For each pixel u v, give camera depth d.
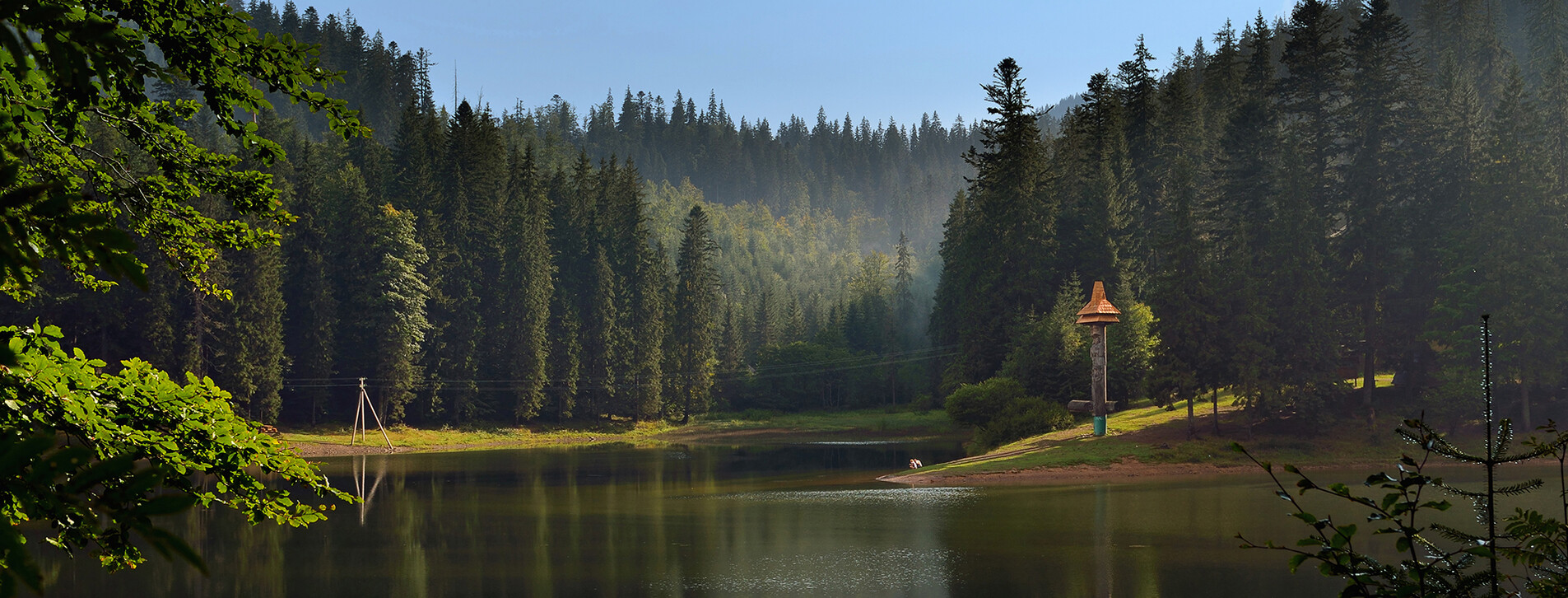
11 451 1.70
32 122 4.05
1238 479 39.34
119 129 5.29
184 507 1.90
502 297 92.19
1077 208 76.56
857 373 129.75
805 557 23.03
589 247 104.19
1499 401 50.00
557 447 80.00
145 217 5.90
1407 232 57.00
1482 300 47.62
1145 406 61.47
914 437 88.50
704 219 112.56
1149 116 83.69
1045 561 21.88
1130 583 19.28
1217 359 47.72
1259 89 83.88
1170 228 75.44
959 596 18.50
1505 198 48.84
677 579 20.59
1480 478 35.16
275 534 27.53
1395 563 18.67
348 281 84.19
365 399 83.88
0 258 1.72
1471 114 55.72
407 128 108.00
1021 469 43.72
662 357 107.81
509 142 193.25
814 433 98.88
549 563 22.73
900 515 30.59
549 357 96.75
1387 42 62.06
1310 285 48.19
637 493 39.72
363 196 85.19
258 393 72.75
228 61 4.55
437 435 83.69
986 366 71.06
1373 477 3.74
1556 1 109.62
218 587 19.95
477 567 22.25
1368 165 56.19
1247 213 62.53
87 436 4.21
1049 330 59.84
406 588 19.94
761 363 131.75
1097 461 44.38
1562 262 47.88
